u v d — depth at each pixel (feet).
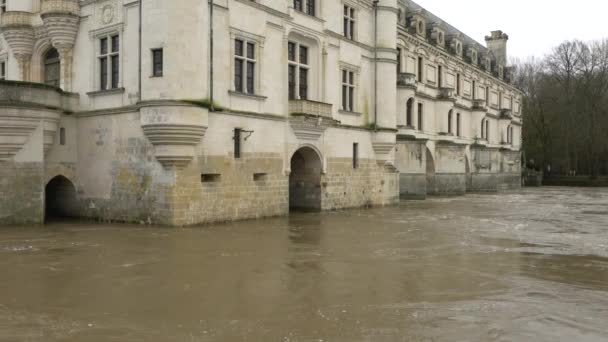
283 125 86.99
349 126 104.01
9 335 28.02
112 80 77.82
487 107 209.46
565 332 29.71
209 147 73.00
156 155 69.72
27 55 90.07
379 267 47.19
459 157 162.20
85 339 27.53
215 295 36.50
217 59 74.13
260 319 31.32
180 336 28.14
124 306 33.60
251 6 80.23
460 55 179.32
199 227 70.03
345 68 103.91
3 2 95.14
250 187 80.28
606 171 273.13
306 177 98.94
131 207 73.72
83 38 81.35
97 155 78.43
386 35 112.16
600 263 50.44
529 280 42.88
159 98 69.10
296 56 92.43
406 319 31.78
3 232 65.10
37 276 41.42
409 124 140.46
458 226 78.74
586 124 245.04
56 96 75.72
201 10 70.85
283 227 73.31
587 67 251.60
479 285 40.91
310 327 30.01
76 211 81.25
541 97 267.39
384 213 98.17
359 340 27.99
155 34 69.77
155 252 52.01
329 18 98.99
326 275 43.47
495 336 28.89
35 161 73.05
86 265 45.60
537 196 161.79
